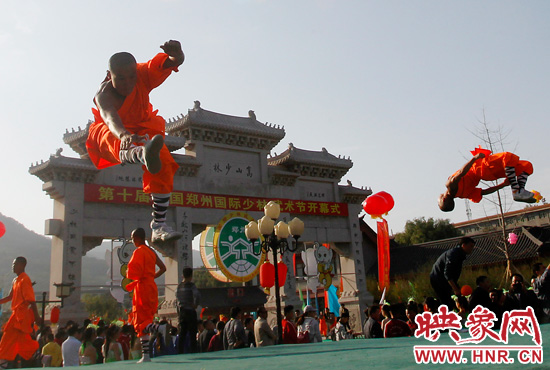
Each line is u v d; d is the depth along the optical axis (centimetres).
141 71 467
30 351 767
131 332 1155
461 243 726
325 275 2659
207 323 1241
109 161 504
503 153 700
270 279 1338
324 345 629
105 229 2034
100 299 5744
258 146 2566
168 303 2141
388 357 345
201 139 2372
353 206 2931
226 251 2291
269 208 1359
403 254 4184
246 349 682
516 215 4350
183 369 352
